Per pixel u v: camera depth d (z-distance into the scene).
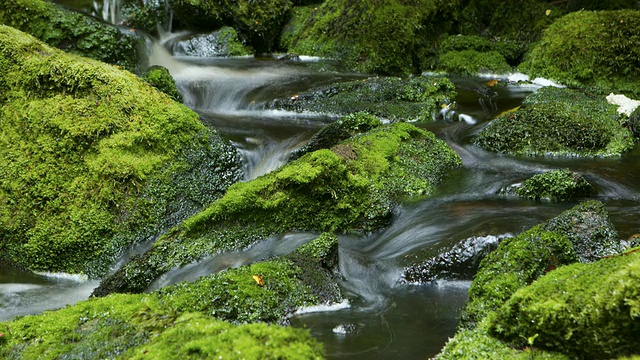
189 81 8.63
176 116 5.52
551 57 8.96
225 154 5.76
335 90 8.19
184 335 2.44
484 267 3.32
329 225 4.69
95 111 5.10
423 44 10.61
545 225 3.62
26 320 2.89
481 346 2.50
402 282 3.84
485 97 8.31
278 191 4.58
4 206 4.78
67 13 7.93
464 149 6.55
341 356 2.84
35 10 7.63
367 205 4.78
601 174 5.65
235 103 8.20
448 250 3.89
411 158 5.60
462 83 9.29
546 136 6.45
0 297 4.19
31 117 5.09
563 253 3.28
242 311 3.14
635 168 5.81
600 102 7.19
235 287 3.24
